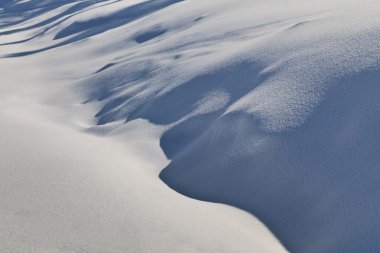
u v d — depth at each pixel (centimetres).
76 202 427
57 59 2312
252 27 1402
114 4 4188
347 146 486
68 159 577
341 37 714
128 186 503
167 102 945
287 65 734
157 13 2864
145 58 1593
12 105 1330
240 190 524
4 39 3956
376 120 492
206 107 797
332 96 570
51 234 358
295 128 549
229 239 416
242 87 798
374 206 404
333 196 443
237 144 591
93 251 344
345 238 396
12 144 627
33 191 441
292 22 1235
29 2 7525
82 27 3544
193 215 456
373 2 905
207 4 2392
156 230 399
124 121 989
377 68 566
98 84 1495
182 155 653
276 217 467
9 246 330
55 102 1404
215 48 1307
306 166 492
